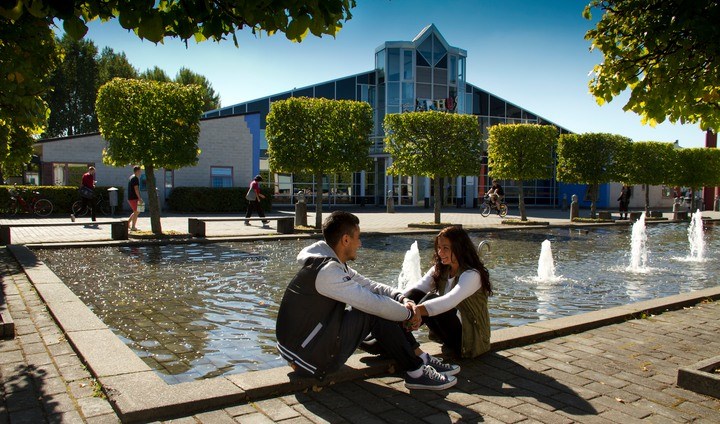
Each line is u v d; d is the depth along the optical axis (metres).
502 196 27.30
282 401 3.45
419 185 37.62
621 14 4.17
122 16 2.77
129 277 8.62
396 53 36.28
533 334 4.89
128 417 3.04
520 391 3.68
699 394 3.68
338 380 3.80
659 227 22.59
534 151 21.92
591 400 3.55
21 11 2.65
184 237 14.19
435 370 3.82
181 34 3.10
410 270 9.95
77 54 43.88
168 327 5.72
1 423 3.01
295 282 3.55
